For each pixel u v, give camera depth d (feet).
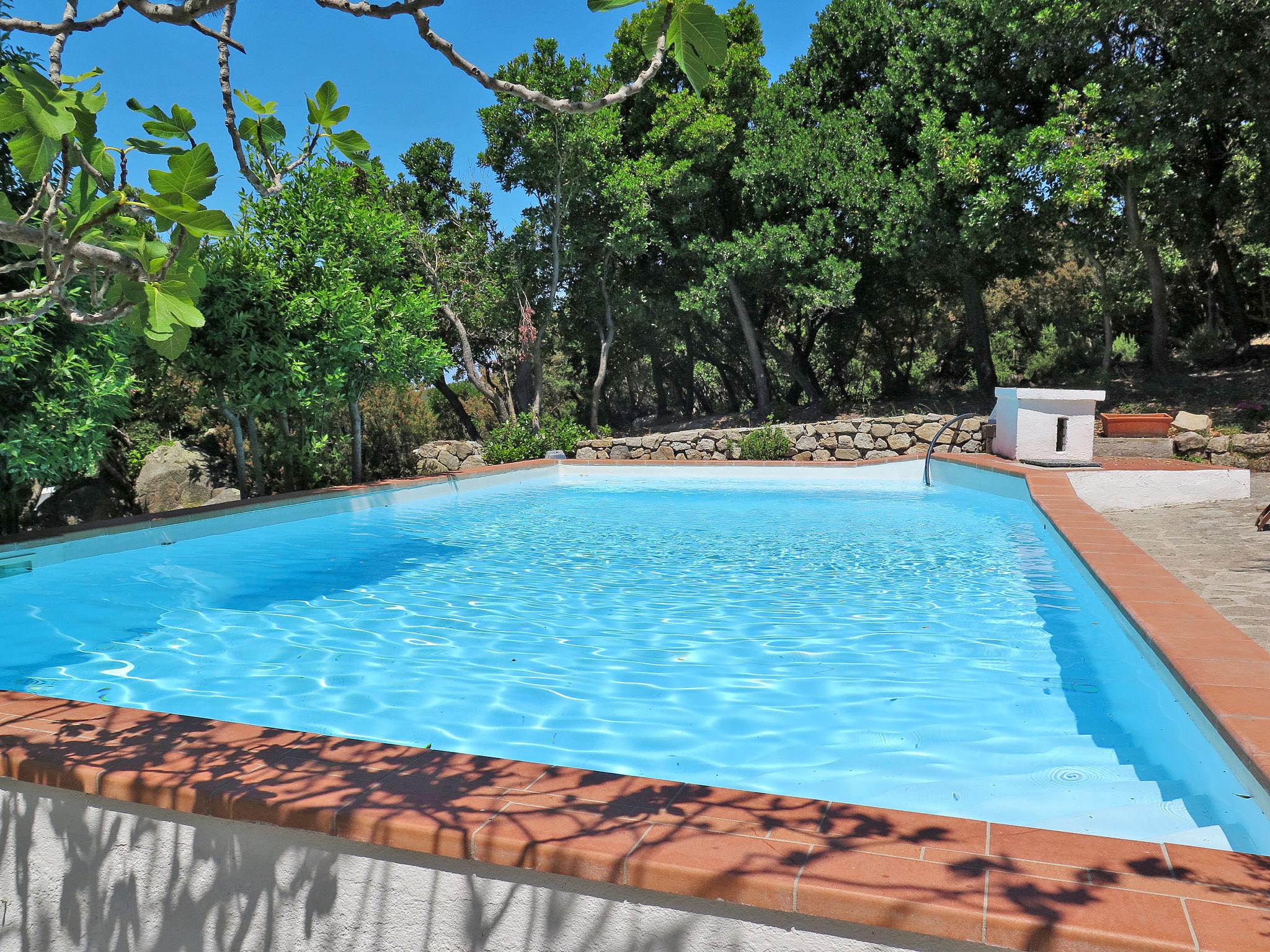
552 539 29.37
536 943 6.39
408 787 7.32
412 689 13.75
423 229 67.51
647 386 109.40
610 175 61.26
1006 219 52.54
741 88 65.51
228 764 7.87
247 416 39.32
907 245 56.90
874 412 64.59
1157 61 53.47
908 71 57.82
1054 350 76.84
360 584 22.04
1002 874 5.83
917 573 22.66
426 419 62.64
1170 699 11.46
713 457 54.90
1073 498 27.99
